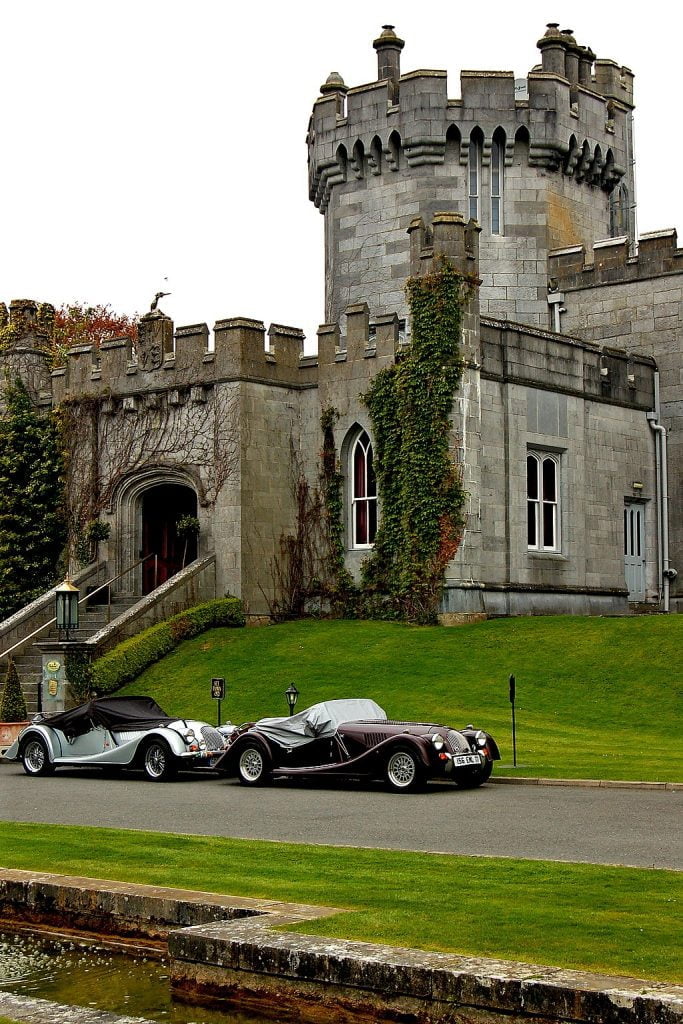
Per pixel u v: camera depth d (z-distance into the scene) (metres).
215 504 36.19
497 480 35.59
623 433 40.12
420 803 18.45
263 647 32.78
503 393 35.94
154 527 39.56
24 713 30.17
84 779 23.59
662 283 41.00
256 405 36.31
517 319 41.75
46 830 15.63
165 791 21.09
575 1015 8.17
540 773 20.80
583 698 27.16
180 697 29.98
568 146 42.00
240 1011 9.75
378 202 41.94
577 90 42.81
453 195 41.09
